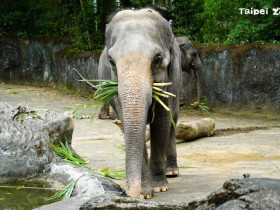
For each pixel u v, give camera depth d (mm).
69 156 7332
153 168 6562
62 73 19875
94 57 18000
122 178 6953
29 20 22922
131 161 5195
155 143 6555
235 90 14805
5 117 7406
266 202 3275
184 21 17391
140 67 5484
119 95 5438
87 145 10180
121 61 5543
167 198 6066
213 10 17219
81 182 6105
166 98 6320
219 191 3547
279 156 9031
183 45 13711
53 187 6438
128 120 5258
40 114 7695
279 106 14062
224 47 15000
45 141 7211
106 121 13531
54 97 18266
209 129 11312
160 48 5766
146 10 6156
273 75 14117
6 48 22281
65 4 20875
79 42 19281
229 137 11195
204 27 17375
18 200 5969
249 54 14500
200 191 6414
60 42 20328
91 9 19516
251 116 14320
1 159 6988
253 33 15648
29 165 6961
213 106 15266
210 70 15250
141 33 5727
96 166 8023
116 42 5738
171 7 17719
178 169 7633
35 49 21328
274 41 14906
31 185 6598
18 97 18141
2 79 22516
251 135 11391
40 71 21250
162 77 5832
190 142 10695
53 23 21891
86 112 15086
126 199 4027
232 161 8625
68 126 7766
